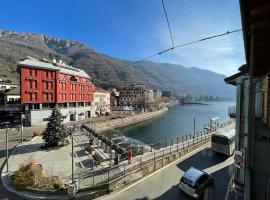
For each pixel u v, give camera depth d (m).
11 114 67.25
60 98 66.06
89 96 83.06
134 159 24.73
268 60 7.24
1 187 19.00
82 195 17.00
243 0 4.48
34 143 36.09
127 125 82.44
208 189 18.20
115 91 162.12
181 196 17.67
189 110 165.88
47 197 16.94
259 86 12.54
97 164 24.17
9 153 30.05
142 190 18.75
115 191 18.56
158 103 176.62
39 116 59.09
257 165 6.60
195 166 24.92
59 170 22.62
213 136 29.75
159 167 24.31
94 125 62.94
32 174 19.58
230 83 17.97
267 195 6.30
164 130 75.50
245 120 15.98
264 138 7.00
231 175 21.25
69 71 72.25
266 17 5.01
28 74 57.31
